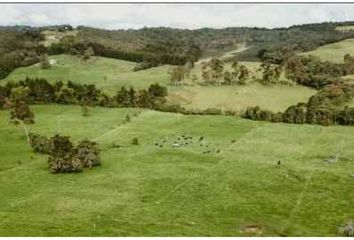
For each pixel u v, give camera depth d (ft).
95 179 416.26
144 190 388.57
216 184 399.03
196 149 499.51
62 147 463.83
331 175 418.10
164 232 301.63
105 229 305.94
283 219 333.01
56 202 365.61
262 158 466.70
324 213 343.87
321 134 548.72
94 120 628.69
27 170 450.30
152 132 568.41
